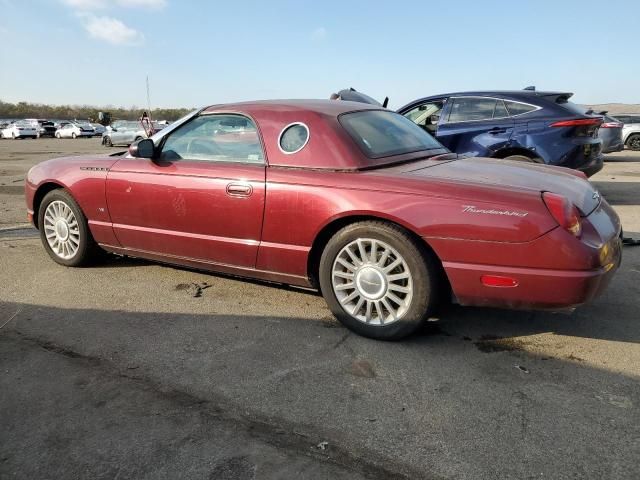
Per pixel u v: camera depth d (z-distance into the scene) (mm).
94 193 4234
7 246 5363
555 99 6758
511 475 2016
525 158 6746
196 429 2320
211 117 3797
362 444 2207
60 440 2262
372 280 3135
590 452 2137
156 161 3977
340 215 3131
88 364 2908
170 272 4480
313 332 3307
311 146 3346
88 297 3918
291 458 2123
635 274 4262
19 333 3307
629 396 2543
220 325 3412
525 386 2645
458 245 2869
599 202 3258
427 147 3879
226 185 3535
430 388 2637
